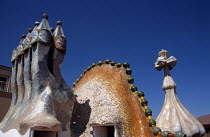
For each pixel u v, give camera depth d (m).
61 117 8.88
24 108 8.88
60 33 9.88
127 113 8.98
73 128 9.80
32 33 9.59
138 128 8.55
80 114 10.22
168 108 9.72
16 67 10.67
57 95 8.98
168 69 10.59
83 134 9.40
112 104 9.41
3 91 17.75
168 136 7.89
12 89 10.69
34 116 7.78
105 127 9.78
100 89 10.51
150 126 8.54
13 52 11.01
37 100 8.41
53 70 9.36
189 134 8.79
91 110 9.95
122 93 9.64
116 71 10.64
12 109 10.12
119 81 10.09
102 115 8.83
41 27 9.39
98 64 11.95
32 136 7.48
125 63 10.48
